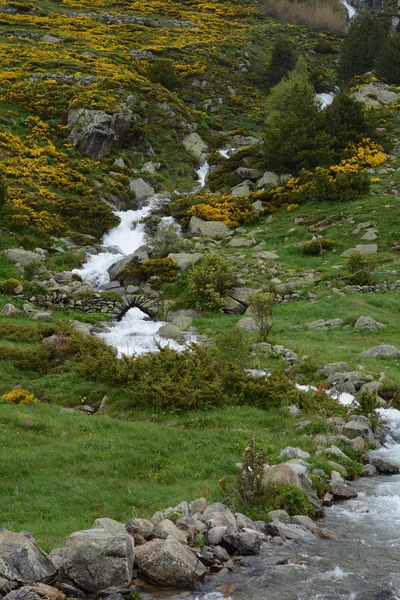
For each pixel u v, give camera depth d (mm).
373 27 91812
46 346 25828
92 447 15727
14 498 12688
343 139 57844
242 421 18031
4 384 23000
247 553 9992
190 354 23203
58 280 37406
